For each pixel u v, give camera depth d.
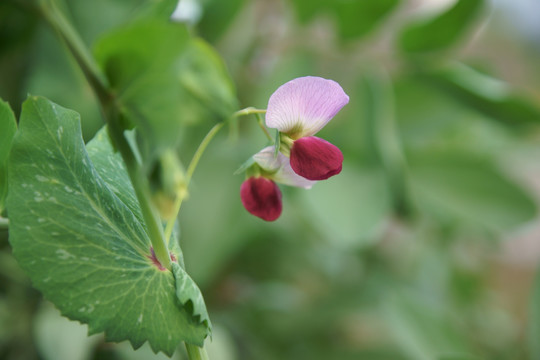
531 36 1.26
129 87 0.30
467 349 0.55
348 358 0.62
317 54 0.58
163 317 0.31
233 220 0.56
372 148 0.54
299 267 0.69
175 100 0.30
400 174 0.55
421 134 0.62
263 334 0.63
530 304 0.56
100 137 0.34
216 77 0.37
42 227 0.31
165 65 0.30
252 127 0.53
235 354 0.60
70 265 0.31
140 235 0.32
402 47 0.58
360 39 0.57
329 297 0.66
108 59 0.30
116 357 0.50
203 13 0.53
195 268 0.53
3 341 0.53
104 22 0.51
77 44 0.31
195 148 0.55
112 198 0.32
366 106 0.55
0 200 0.34
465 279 0.75
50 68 0.51
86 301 0.31
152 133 0.30
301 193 0.51
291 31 0.59
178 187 0.31
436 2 0.79
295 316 0.64
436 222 0.64
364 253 0.74
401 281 0.73
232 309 0.66
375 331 0.77
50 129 0.32
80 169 0.32
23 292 0.55
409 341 0.54
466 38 0.58
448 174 0.61
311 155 0.32
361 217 0.50
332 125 0.56
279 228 0.63
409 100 0.61
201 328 0.32
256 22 0.64
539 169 0.91
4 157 0.33
